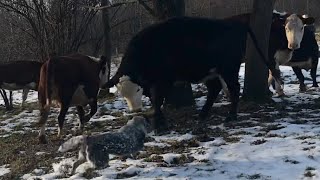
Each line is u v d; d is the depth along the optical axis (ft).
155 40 25.94
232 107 27.14
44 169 21.97
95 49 49.78
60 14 47.85
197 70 26.40
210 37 26.20
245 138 23.35
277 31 33.17
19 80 38.81
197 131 25.26
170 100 31.65
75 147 20.27
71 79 27.02
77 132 28.14
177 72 26.32
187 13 65.41
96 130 28.45
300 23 32.30
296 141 22.17
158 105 26.09
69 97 26.99
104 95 42.01
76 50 49.08
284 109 29.30
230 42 26.55
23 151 25.49
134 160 21.74
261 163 20.17
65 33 48.44
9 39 56.70
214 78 27.12
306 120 26.16
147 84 26.40
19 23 54.80
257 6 30.83
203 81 26.96
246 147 22.03
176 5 31.04
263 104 30.66
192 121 27.76
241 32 27.12
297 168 19.38
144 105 35.24
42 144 26.50
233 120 27.02
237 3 72.84
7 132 31.12
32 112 38.70
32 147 26.03
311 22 32.40
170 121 28.04
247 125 25.88
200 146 22.94
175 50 25.95
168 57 25.95
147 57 25.94
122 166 21.06
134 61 26.02
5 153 25.30
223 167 20.11
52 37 48.21
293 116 27.30
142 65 26.02
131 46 26.17
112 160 21.90
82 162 20.40
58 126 28.81
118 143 19.92
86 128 29.22
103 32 48.80
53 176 20.74
